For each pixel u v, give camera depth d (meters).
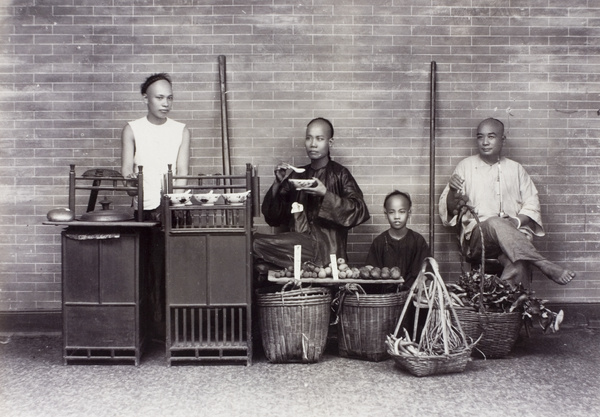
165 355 4.53
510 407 3.51
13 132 5.34
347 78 5.41
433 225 5.25
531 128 5.46
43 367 4.30
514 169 5.23
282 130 5.40
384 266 4.98
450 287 4.75
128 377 4.07
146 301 4.64
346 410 3.47
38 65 5.33
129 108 5.36
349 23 5.39
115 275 4.27
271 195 4.86
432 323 4.23
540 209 5.36
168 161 4.85
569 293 5.48
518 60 5.45
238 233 4.27
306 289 4.36
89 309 4.29
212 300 4.28
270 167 5.41
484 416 3.38
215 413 3.43
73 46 5.34
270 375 4.11
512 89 5.45
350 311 4.45
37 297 5.36
